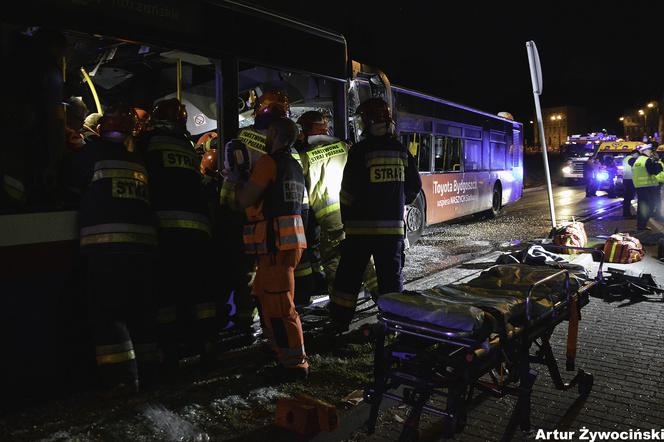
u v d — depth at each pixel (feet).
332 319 16.42
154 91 20.48
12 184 11.68
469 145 46.03
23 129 11.84
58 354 12.48
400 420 12.31
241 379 13.65
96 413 11.74
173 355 14.08
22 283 11.82
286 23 17.67
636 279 21.91
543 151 32.04
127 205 12.46
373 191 15.76
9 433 10.84
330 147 17.02
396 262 16.21
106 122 12.67
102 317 12.32
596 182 69.56
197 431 11.02
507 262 20.86
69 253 12.46
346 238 16.11
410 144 36.04
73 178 12.40
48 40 12.16
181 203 13.71
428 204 38.68
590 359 15.64
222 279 15.97
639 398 13.28
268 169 12.99
